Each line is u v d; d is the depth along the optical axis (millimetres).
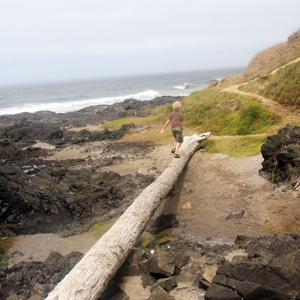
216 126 15328
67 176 10797
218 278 3871
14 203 8141
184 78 143625
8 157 15711
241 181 9070
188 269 4566
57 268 5797
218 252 5430
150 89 82938
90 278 3961
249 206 7473
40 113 38750
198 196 8555
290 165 8031
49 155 15742
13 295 5117
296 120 12766
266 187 8375
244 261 4090
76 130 25203
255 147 11328
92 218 8016
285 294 3480
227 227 6688
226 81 32625
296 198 7199
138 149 14664
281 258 3934
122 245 4895
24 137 21188
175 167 9547
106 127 23969
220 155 11508
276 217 6621
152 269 4613
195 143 12352
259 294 3520
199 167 10734
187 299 3988
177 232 6820
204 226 6906
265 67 27344
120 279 4672
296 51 23578
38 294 5055
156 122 21891
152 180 10141
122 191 9398
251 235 6191
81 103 56312
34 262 6129
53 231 7559
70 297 3596
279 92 16266
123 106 37250
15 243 7086
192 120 17672
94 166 12586
